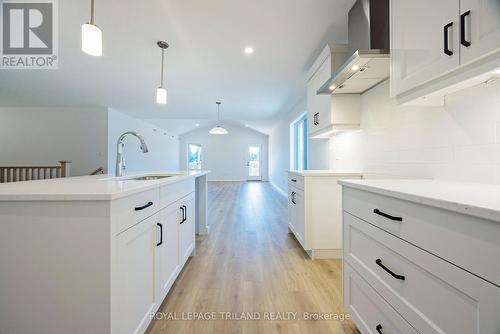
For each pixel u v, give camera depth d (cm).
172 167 1099
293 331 135
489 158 112
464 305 65
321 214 235
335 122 230
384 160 195
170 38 251
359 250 123
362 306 119
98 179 178
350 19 202
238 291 177
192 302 163
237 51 280
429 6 105
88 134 576
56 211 94
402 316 89
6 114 578
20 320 94
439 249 73
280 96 482
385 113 193
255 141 1195
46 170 416
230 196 679
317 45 265
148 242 129
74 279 93
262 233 324
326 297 169
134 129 724
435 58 101
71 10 211
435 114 142
